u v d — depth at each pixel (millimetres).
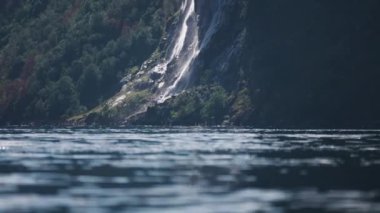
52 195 61844
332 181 68188
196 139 126812
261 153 95625
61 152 100312
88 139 130375
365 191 62594
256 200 58750
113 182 69312
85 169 79375
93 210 54969
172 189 64750
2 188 65812
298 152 96500
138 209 55344
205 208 55562
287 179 69750
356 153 94500
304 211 54156
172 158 90562
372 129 166250
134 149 104750
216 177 71750
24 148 107750
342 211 53969
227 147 106562
